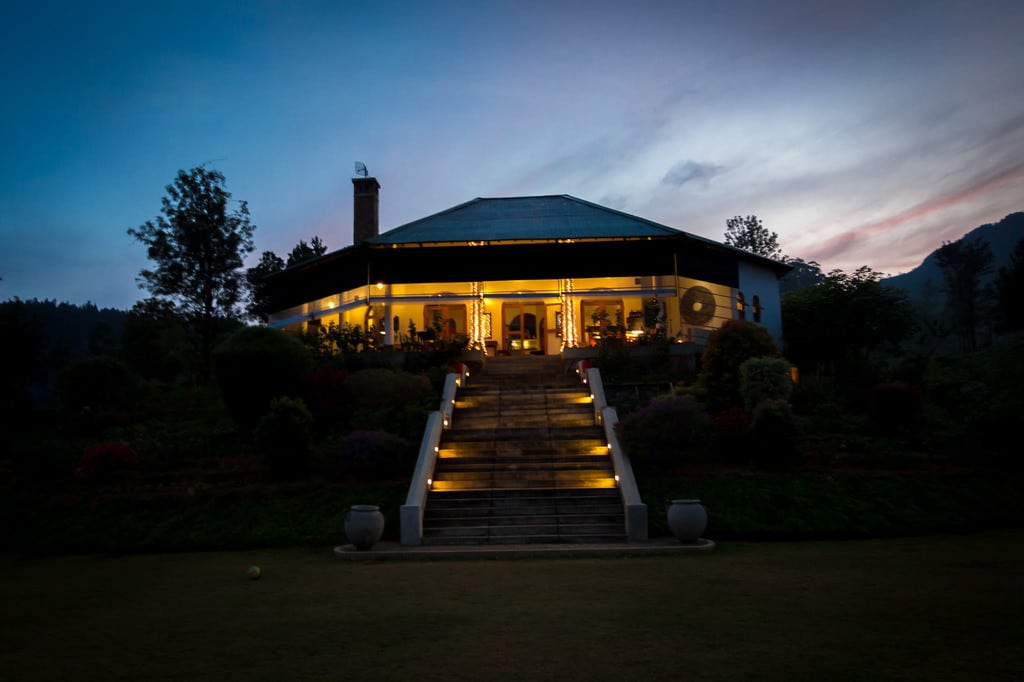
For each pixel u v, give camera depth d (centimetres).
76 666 583
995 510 1374
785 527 1304
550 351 3002
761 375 1808
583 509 1384
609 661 564
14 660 605
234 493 1529
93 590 954
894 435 1820
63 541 1340
